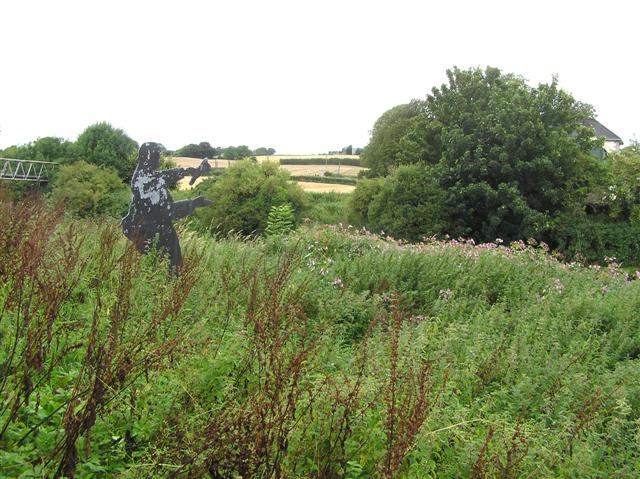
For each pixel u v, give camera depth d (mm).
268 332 4312
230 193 42125
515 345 6633
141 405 3760
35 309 3727
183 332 4512
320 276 10258
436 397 4258
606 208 39062
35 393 3742
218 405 3764
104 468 3250
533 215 35344
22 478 2955
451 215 38344
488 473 3645
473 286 10875
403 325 6578
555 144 36906
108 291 5691
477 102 40438
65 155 56750
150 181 9023
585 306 9586
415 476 3682
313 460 3633
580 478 4062
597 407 4684
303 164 90188
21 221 5855
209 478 3213
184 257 7895
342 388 4117
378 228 38781
